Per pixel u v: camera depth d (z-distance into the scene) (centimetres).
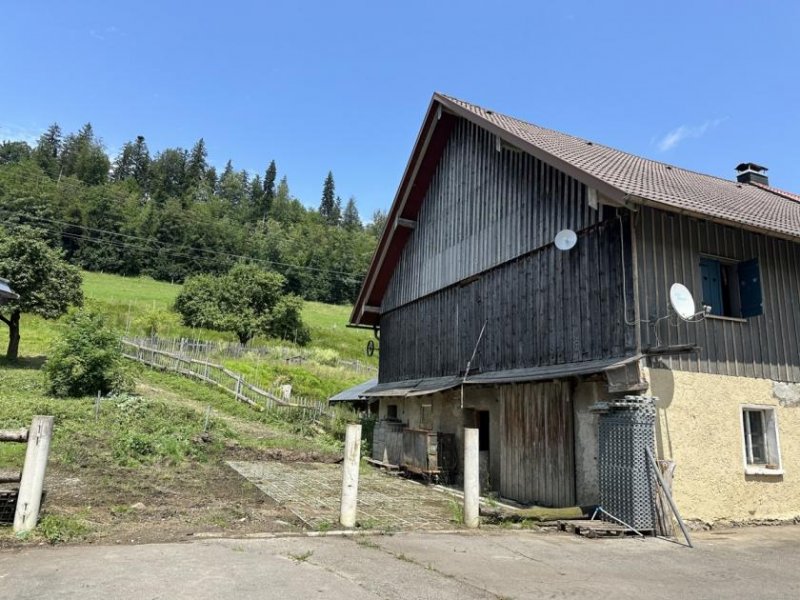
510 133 1146
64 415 1461
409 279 1722
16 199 7156
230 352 3400
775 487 955
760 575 577
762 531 867
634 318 888
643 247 918
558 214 1104
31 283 2566
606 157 1280
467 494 821
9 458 1032
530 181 1205
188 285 4956
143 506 819
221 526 719
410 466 1399
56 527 628
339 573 503
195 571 482
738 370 963
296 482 1155
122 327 4125
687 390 902
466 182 1459
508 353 1205
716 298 1001
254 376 2728
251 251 8575
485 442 1330
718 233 1003
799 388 1024
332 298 8362
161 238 7881
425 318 1603
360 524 768
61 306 2664
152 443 1268
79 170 10206
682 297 869
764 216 1043
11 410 1415
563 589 491
